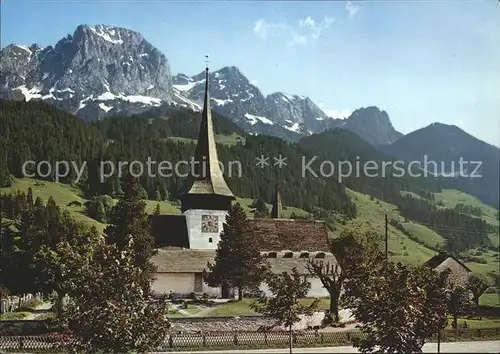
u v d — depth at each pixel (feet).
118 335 118.42
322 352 176.04
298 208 609.01
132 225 268.00
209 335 186.60
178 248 357.61
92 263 129.29
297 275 188.14
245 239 294.87
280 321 181.98
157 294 307.78
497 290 392.88
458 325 239.50
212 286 298.76
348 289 162.61
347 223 497.05
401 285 138.51
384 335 136.05
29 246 288.71
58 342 159.74
